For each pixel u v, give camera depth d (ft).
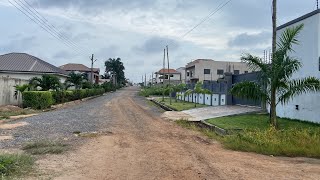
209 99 106.73
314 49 51.85
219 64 252.62
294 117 57.82
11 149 32.27
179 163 27.84
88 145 35.60
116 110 86.58
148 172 24.84
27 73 138.21
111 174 24.12
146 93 212.23
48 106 86.79
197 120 61.67
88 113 74.84
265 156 31.60
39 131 44.96
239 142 36.01
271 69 46.80
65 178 22.62
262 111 70.08
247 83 48.60
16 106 82.33
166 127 53.06
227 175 24.21
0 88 79.92
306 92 53.01
